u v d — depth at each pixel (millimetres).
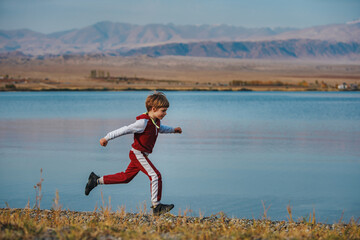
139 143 6164
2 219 5969
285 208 12438
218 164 20281
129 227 5871
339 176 17641
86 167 18484
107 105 86750
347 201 13266
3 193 13289
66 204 11781
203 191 14602
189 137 33438
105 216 6953
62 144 27641
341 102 107562
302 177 17109
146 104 6094
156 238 5184
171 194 14203
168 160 21656
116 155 22531
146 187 14219
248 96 153000
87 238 5078
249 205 12656
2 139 30594
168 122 49500
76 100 112938
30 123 46469
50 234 5223
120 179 6359
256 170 18859
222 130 39812
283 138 32875
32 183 14820
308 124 47250
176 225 6113
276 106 87688
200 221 6750
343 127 43406
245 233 5602
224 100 117312
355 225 6664
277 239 5391
